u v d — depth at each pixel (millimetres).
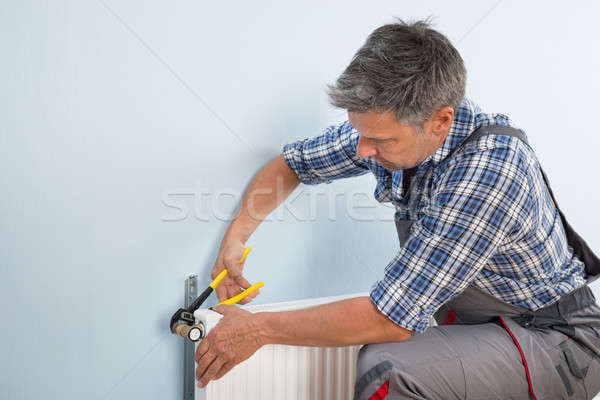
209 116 1176
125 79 1083
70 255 1083
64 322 1097
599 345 1093
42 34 1006
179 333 1081
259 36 1206
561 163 1684
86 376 1132
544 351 1038
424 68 854
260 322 971
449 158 1013
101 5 1043
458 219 907
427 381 978
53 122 1033
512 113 1578
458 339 1039
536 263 1029
